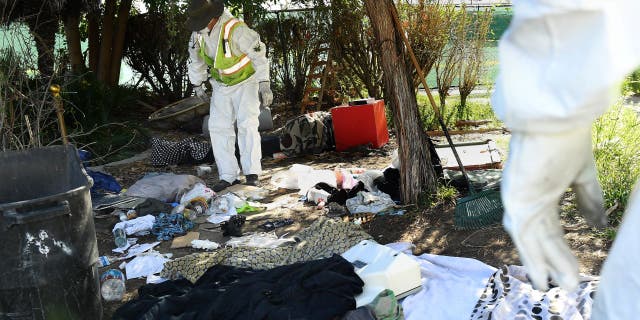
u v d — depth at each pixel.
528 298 3.74
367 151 8.63
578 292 3.73
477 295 3.97
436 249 5.02
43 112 7.39
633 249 1.48
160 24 13.30
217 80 7.08
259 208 6.44
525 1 1.39
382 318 3.69
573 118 1.34
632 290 1.47
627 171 5.47
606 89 1.30
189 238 5.61
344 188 6.79
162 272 4.71
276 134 9.44
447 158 7.24
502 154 7.84
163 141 8.77
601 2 1.31
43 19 9.57
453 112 10.62
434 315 3.85
